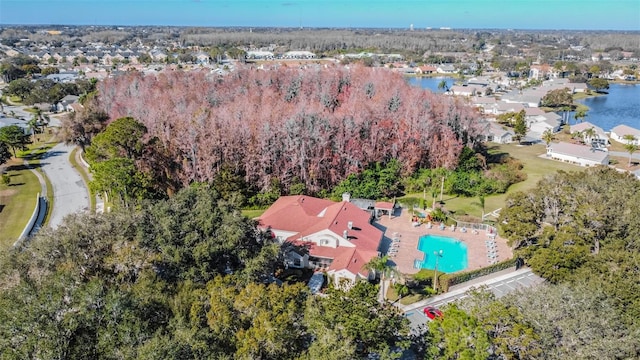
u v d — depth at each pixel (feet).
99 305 103.30
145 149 253.03
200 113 283.59
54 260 124.36
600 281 131.64
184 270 133.90
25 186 283.38
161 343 91.71
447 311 112.88
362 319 108.27
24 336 95.66
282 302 107.45
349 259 171.94
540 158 373.20
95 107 359.05
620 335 109.50
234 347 100.89
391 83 403.54
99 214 143.43
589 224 173.17
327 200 231.09
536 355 102.42
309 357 98.12
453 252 206.69
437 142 304.30
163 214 146.00
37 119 455.22
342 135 278.46
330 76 431.02
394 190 280.72
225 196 244.42
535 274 180.86
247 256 144.87
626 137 420.36
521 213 190.49
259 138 261.85
